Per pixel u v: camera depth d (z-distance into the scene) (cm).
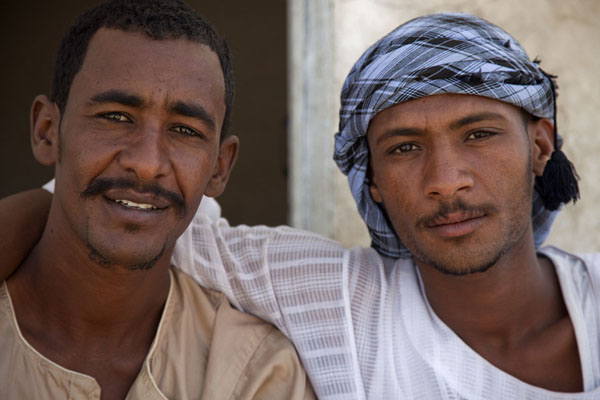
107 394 136
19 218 141
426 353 143
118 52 127
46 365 132
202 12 540
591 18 282
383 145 142
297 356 147
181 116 129
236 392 141
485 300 142
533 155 147
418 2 281
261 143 547
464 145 136
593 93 281
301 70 294
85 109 127
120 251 125
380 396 143
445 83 133
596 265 149
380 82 138
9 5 539
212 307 151
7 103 545
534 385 141
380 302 152
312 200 292
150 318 145
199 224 159
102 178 125
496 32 142
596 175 281
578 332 141
